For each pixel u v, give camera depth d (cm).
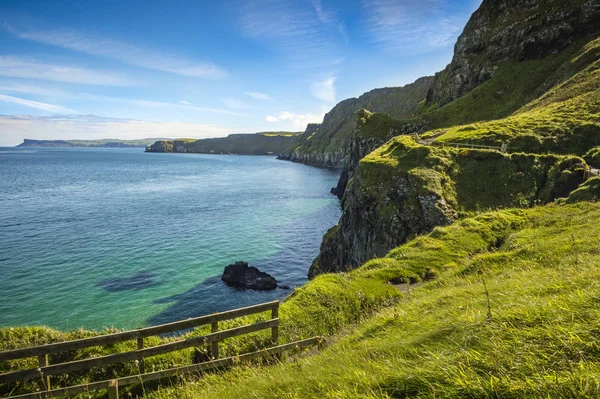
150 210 8619
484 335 573
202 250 5675
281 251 5828
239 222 7594
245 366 1038
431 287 1603
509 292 838
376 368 611
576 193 2720
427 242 2272
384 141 10362
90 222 7244
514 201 3884
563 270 1018
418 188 4088
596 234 1514
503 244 2053
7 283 4206
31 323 3381
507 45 10412
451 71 12562
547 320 534
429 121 10112
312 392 611
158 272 4719
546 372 422
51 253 5272
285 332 1338
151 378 1010
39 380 1120
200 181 15262
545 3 10169
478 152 4541
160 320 3538
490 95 9562
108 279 4431
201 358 1195
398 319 1077
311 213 8731
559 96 6438
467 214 3800
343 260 5059
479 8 12294
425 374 511
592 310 506
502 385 426
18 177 15838
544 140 4675
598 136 4503
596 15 8700
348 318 1462
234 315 1134
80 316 3538
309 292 1603
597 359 418
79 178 15862
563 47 9100
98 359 978
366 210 4591
